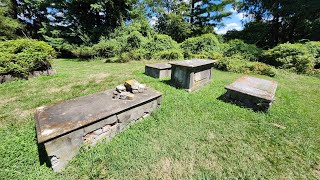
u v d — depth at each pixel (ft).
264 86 12.64
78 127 6.07
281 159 6.48
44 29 45.47
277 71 23.57
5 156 6.25
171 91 14.32
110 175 5.62
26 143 7.01
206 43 36.58
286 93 15.07
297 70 25.05
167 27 52.95
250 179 5.50
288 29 40.34
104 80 18.19
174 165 6.10
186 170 5.89
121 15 48.03
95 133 6.89
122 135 7.83
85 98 8.84
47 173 5.62
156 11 54.85
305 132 8.37
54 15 48.52
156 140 7.50
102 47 38.83
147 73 20.81
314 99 13.50
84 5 45.16
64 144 5.84
